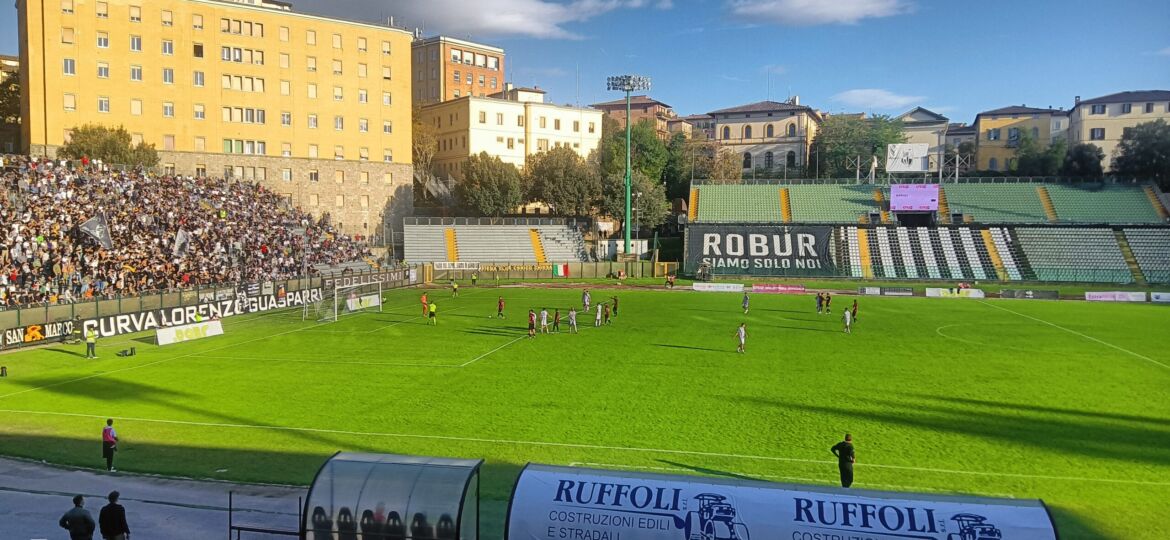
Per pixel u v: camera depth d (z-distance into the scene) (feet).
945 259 334.85
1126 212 354.13
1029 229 346.54
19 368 138.51
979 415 104.99
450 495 51.62
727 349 157.99
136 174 258.37
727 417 103.55
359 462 54.90
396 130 389.19
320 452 87.71
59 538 64.08
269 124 351.05
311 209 363.56
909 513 46.98
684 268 348.18
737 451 88.38
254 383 125.39
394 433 95.45
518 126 484.74
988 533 45.52
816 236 357.00
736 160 491.72
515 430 96.73
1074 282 311.68
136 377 130.52
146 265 215.72
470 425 99.09
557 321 184.55
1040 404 111.24
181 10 325.83
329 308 226.99
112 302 176.55
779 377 129.70
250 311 216.54
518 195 401.08
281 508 70.54
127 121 314.14
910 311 229.86
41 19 294.05
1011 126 527.40
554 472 52.85
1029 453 87.97
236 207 279.69
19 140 349.61
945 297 274.98
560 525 50.03
